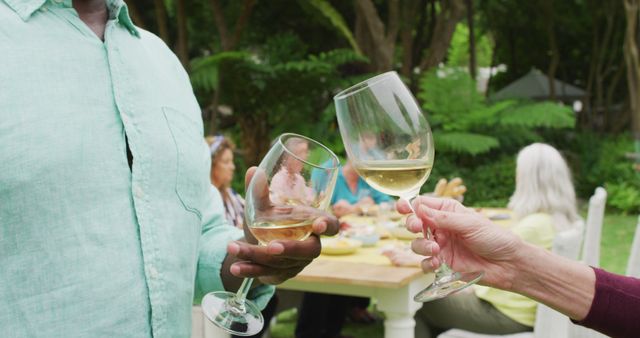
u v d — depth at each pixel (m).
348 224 3.62
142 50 1.13
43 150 0.93
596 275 1.28
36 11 1.00
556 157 3.07
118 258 0.97
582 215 9.84
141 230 1.00
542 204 3.02
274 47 10.42
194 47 12.26
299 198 1.03
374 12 10.10
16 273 0.92
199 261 1.25
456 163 11.35
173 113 1.12
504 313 2.92
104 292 0.96
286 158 1.04
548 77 17.14
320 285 2.69
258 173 1.04
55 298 0.93
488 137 10.19
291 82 9.71
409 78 11.55
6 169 0.91
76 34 1.03
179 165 1.07
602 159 12.39
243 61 9.20
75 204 0.95
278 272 1.08
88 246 0.95
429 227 1.29
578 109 18.11
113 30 1.08
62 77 0.98
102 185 0.98
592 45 17.23
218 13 9.52
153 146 1.04
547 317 2.61
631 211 10.05
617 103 17.95
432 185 10.48
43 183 0.93
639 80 10.60
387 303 2.58
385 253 2.85
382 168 1.12
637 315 1.23
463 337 2.97
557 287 1.27
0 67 0.94
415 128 1.11
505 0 16.00
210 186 1.35
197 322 2.55
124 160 1.01
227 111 11.86
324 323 4.09
